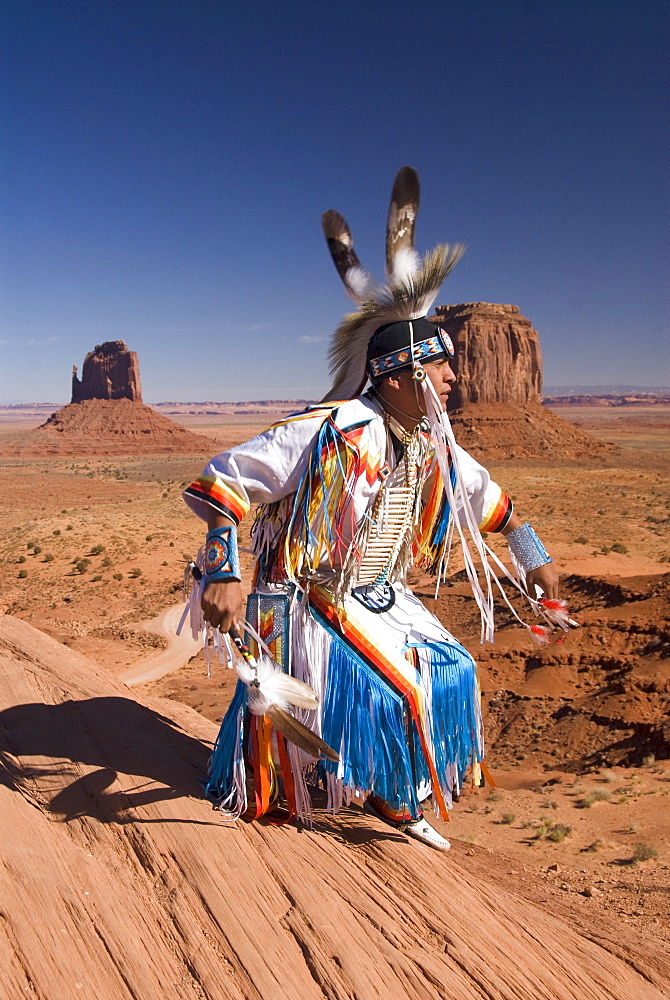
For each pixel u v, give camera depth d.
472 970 1.85
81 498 108.25
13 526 78.00
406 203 2.61
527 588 2.79
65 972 1.68
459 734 2.67
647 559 50.12
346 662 2.47
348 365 2.66
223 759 2.56
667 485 106.00
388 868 2.28
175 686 29.70
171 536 69.19
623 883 7.73
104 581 52.31
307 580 2.51
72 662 4.02
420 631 2.69
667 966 2.06
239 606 2.30
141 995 1.66
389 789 2.54
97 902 1.94
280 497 2.47
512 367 163.75
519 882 2.76
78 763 2.76
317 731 2.44
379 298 2.54
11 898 1.90
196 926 1.89
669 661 21.88
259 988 1.70
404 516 2.58
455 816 13.91
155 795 2.55
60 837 2.27
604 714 20.62
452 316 168.25
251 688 2.25
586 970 1.96
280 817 2.54
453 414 160.50
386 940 1.91
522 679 23.91
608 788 15.43
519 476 118.75
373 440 2.46
